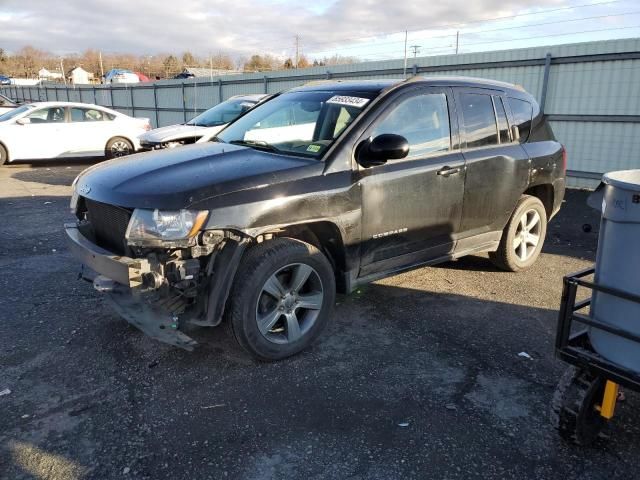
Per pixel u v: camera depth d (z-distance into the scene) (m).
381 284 5.13
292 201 3.42
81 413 3.04
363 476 2.58
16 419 2.97
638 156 9.93
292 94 4.78
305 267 3.61
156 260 3.18
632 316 2.39
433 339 4.00
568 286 2.60
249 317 3.40
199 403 3.15
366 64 14.62
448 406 3.15
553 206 5.69
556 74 10.78
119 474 2.57
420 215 4.20
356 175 3.75
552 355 3.79
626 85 9.84
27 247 6.18
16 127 12.84
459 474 2.60
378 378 3.45
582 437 2.72
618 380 2.45
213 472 2.59
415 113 4.20
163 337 3.29
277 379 3.43
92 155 13.80
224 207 3.20
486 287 5.11
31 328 4.07
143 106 26.11
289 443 2.81
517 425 2.99
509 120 5.01
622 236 2.38
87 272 3.95
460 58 12.37
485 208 4.77
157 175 3.46
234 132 4.60
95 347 3.79
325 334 4.05
